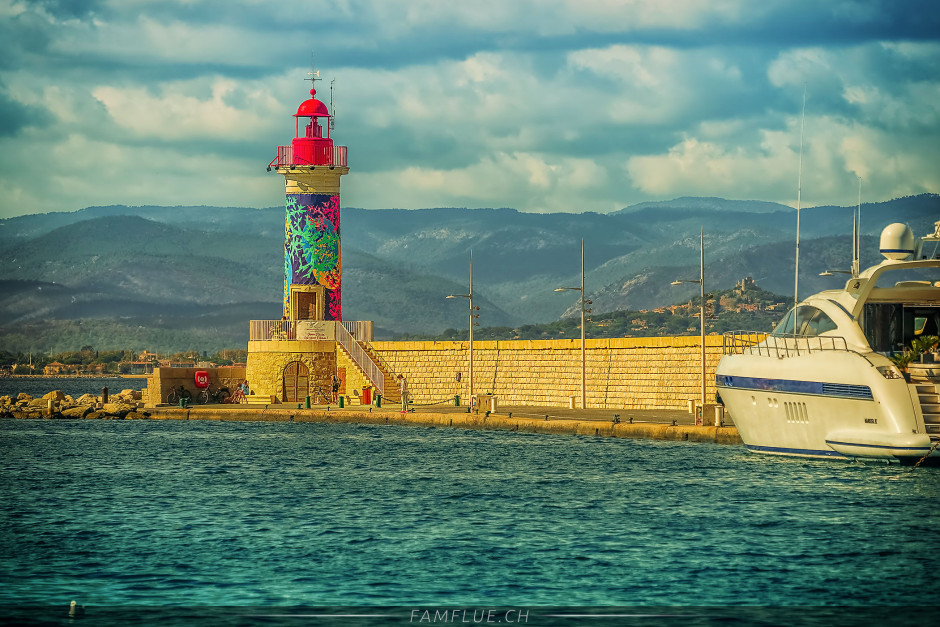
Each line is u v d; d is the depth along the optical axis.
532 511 147.75
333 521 142.75
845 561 118.69
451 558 122.12
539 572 116.19
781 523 135.88
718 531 132.62
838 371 157.25
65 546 129.12
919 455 149.75
